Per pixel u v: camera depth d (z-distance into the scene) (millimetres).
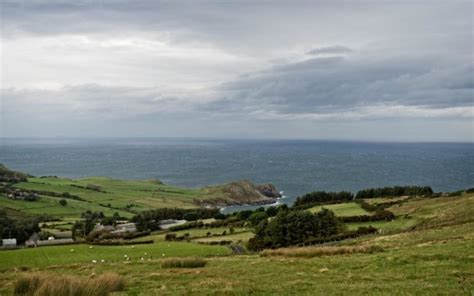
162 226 124438
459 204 83250
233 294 21391
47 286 20000
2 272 44750
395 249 37000
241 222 109062
